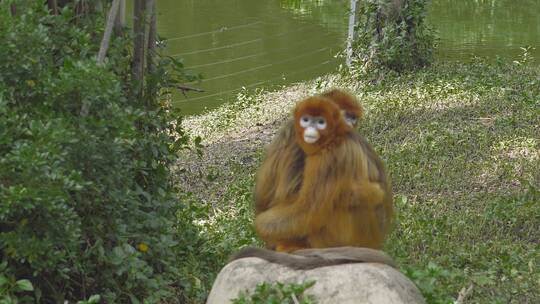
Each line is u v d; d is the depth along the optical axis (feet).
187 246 33.99
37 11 27.71
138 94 32.89
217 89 79.61
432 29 76.43
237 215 43.78
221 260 35.65
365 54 73.87
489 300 32.76
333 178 25.32
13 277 24.43
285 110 68.64
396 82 71.36
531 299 33.73
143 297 29.14
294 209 25.73
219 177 53.01
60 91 25.71
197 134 65.00
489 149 53.88
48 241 24.56
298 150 26.27
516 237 41.42
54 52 28.78
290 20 104.22
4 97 24.97
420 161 51.93
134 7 33.04
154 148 32.45
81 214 27.32
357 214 25.59
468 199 46.32
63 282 27.53
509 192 47.09
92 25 30.78
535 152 53.06
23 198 23.30
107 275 28.02
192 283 31.58
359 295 21.38
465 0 119.24
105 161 26.55
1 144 24.39
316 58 88.38
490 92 66.13
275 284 22.06
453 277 32.58
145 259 30.45
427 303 24.66
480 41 93.97
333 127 25.30
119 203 27.66
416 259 37.52
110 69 30.19
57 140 24.06
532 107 61.57
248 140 61.67
